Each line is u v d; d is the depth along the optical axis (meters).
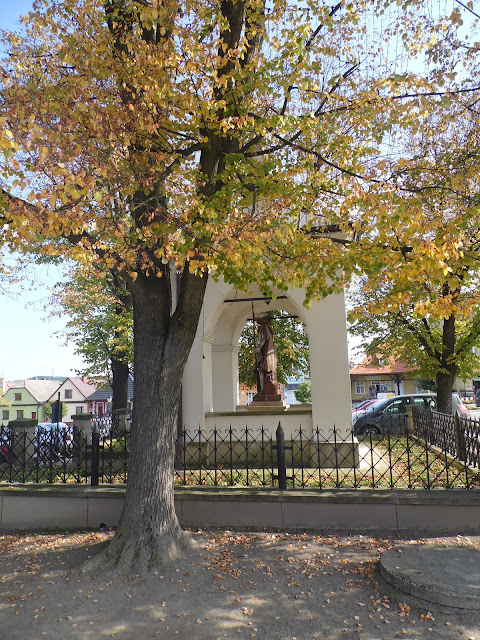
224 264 6.22
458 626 3.94
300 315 10.88
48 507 7.44
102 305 17.30
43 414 65.19
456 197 6.88
